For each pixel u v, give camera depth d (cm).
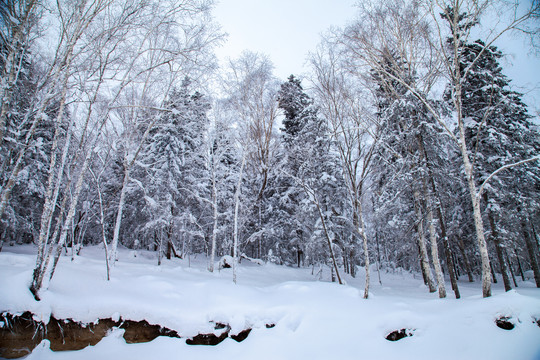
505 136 1408
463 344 644
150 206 1502
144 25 979
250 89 1430
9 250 1761
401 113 1152
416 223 1204
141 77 1271
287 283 1048
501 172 1437
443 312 759
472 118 1470
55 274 808
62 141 1248
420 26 1022
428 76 1076
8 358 625
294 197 1938
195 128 1628
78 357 636
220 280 1048
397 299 923
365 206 1633
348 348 661
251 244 2520
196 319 750
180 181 1895
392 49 1140
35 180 1742
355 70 1117
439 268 1052
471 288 1527
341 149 1148
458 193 1766
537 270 1500
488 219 1566
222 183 1867
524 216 1471
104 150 1117
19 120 1073
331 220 1641
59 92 810
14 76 821
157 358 652
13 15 757
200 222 2005
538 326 665
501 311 708
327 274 1856
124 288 829
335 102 1155
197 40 1177
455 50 938
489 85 1385
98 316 717
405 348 659
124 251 2188
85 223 1753
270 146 2000
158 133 1823
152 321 737
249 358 654
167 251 2022
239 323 762
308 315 776
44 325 668
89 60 894
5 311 646
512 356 597
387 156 1245
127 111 1304
